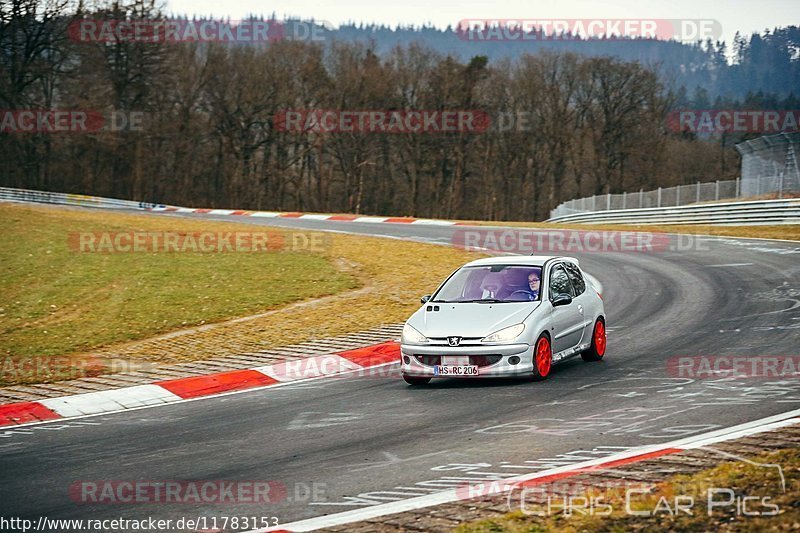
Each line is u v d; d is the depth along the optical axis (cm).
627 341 1414
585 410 920
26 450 883
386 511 609
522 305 1134
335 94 7262
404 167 7900
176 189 7019
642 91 7844
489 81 7719
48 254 2531
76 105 6178
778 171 4012
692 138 8225
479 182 8012
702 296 1839
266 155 7444
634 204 4353
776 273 2094
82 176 6688
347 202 7650
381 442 831
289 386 1191
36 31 6116
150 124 6556
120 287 2080
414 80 7512
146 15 6269
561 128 7850
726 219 3553
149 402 1124
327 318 1733
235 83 6969
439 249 2897
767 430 773
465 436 834
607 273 2325
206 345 1509
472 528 540
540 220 8150
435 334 1096
